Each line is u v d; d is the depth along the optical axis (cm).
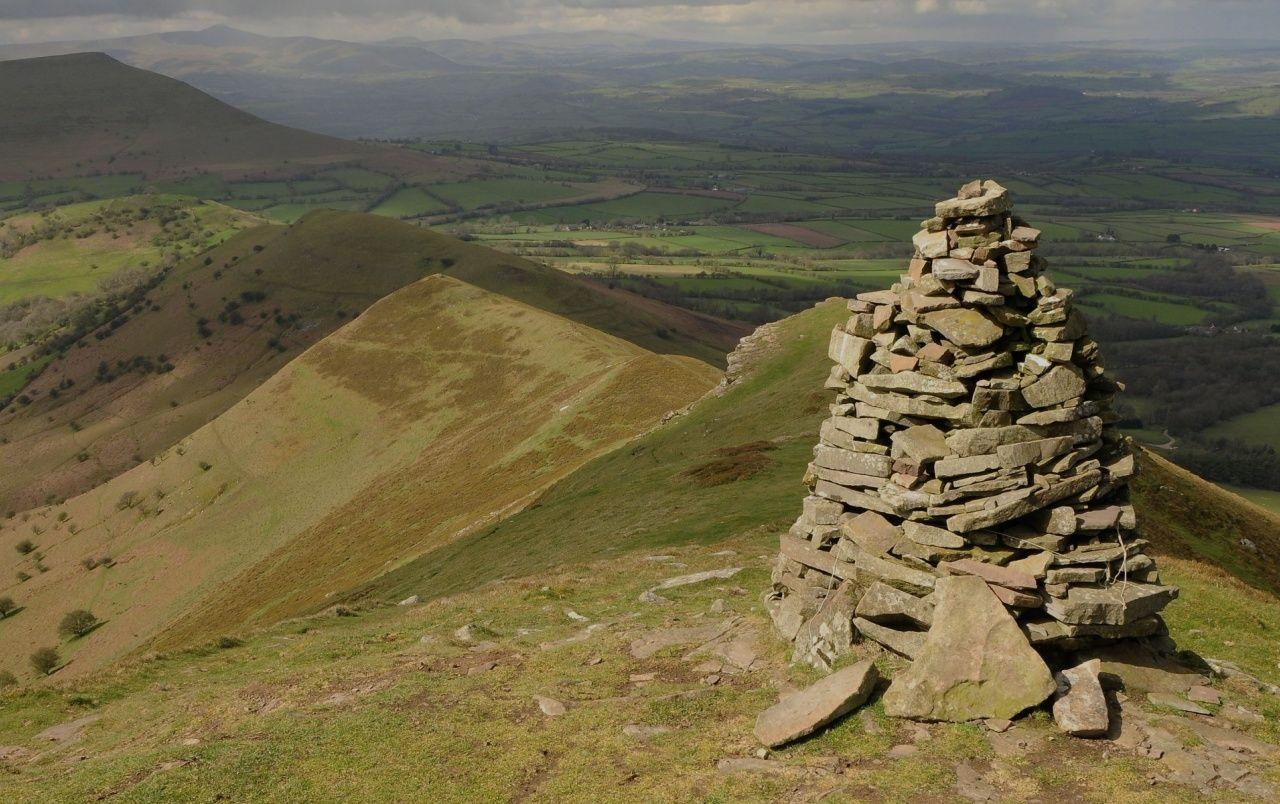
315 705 1989
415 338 17338
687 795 1416
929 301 1745
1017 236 1697
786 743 1535
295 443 15550
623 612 2583
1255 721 1512
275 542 12669
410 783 1545
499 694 1916
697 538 3784
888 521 1834
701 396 9275
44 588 13750
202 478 15575
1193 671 1686
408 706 1888
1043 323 1667
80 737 2109
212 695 2231
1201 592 2770
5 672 10519
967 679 1550
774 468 5034
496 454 10675
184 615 10575
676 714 1709
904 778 1378
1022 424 1669
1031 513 1672
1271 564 4609
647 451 7206
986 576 1658
